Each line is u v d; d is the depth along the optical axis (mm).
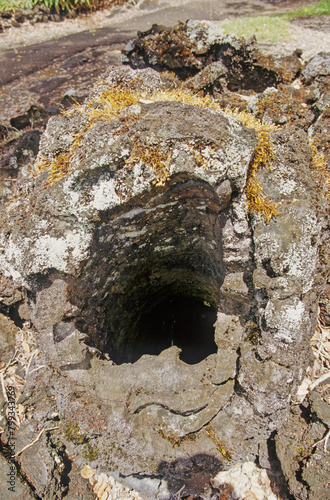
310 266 2354
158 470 2451
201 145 2373
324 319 3213
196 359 4891
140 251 3465
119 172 2488
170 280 4508
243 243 2561
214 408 2447
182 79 4711
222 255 2848
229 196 2443
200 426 2434
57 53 9680
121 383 2520
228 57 4348
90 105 3020
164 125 2408
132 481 2637
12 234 2713
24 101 7840
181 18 11312
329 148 3330
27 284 2660
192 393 2463
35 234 2592
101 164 2414
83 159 2529
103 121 2699
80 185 2512
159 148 2400
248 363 2408
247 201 2490
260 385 2326
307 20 10445
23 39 10352
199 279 4336
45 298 2650
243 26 10117
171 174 2424
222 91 4305
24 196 3033
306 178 2479
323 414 2520
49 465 2695
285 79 4371
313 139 3355
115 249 3121
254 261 2494
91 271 2920
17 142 4922
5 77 8734
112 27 11039
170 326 5418
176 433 2436
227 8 12023
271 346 2346
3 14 10625
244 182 2428
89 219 2559
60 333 2652
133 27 10953
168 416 2477
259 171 2514
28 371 3186
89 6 11445
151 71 3428
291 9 11602
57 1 10844
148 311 4703
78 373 2572
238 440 2430
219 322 2729
